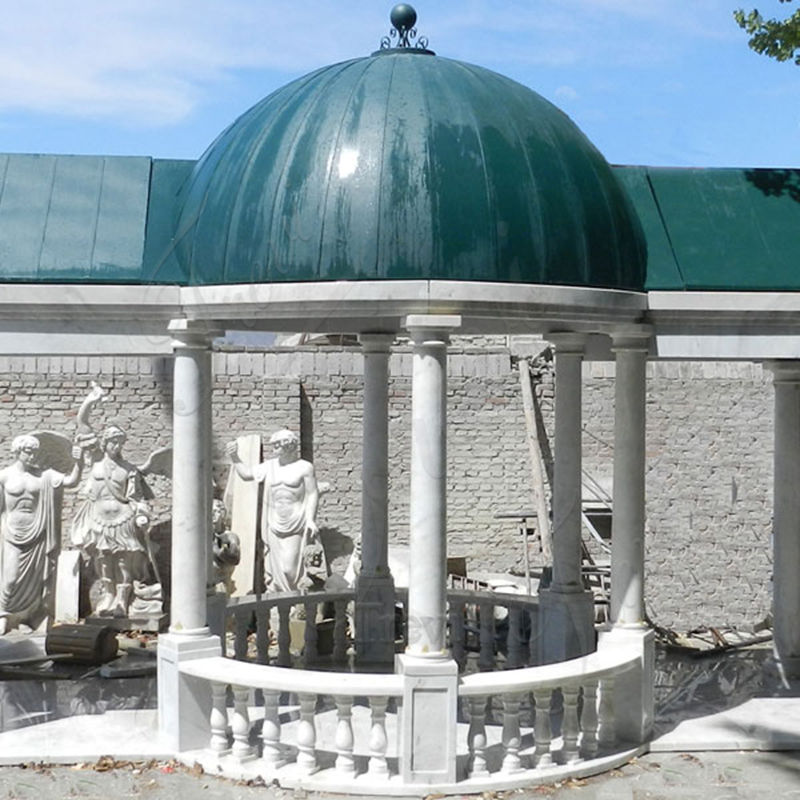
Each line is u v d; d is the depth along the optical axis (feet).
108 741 32.53
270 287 29.76
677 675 42.01
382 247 28.94
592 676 31.12
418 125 29.50
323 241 29.19
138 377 57.41
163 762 31.35
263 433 58.08
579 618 39.24
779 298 33.24
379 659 43.37
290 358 58.65
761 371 61.21
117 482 52.26
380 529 43.47
